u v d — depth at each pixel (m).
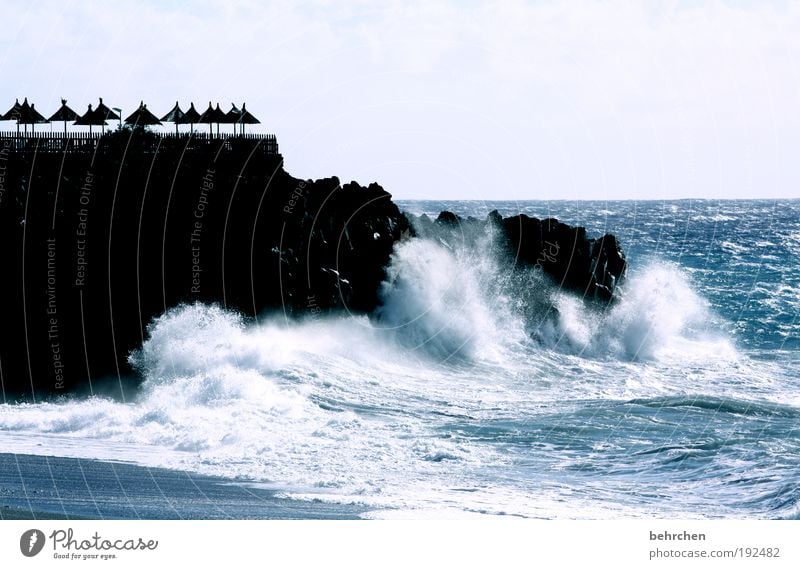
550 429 120.19
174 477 93.81
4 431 117.75
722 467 101.88
